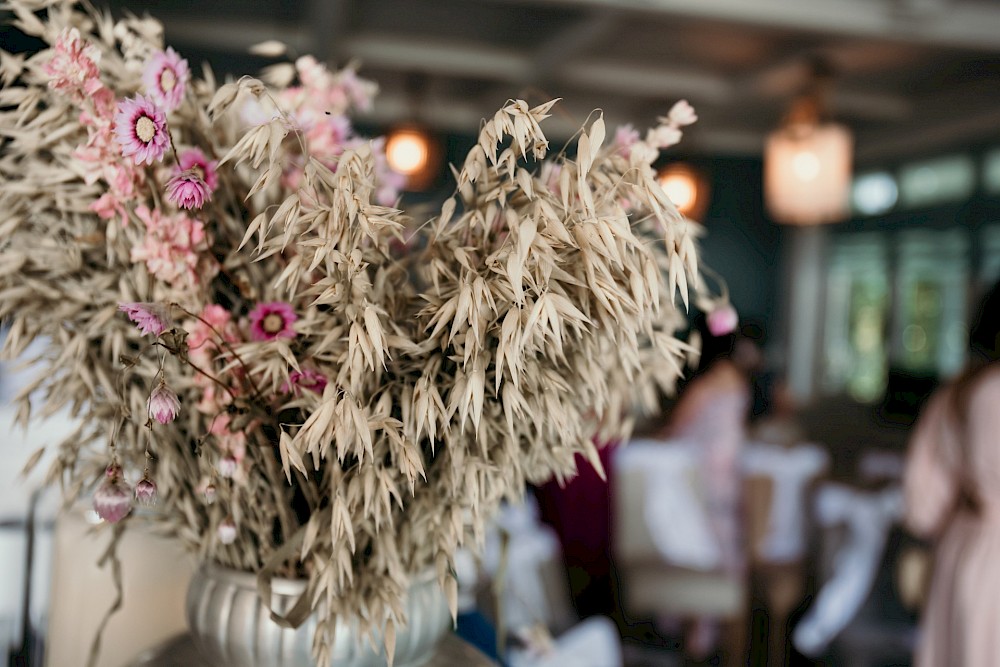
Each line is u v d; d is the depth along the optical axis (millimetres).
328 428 622
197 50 4734
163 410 625
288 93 876
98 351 778
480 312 638
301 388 708
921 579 2699
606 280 643
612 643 1825
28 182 730
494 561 1994
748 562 3059
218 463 708
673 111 780
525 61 5805
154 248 706
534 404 689
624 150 762
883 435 4148
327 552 718
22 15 756
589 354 730
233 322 766
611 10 4207
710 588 2844
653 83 6082
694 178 5184
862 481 3230
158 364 734
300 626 752
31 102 736
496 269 640
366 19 5016
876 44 5113
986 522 2131
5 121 738
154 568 1060
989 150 6602
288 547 717
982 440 2113
